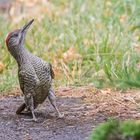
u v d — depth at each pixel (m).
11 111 13.13
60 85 15.21
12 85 15.24
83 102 13.66
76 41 17.27
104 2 20.34
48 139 11.17
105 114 12.59
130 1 19.78
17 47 11.98
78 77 15.62
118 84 9.94
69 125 11.92
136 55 15.86
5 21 21.02
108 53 16.12
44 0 22.34
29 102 12.18
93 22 18.66
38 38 17.72
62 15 20.12
